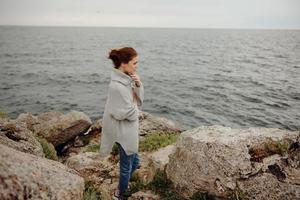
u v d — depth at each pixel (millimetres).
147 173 5367
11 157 2748
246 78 46188
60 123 9406
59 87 36281
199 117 24203
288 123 22484
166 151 5727
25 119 10148
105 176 5488
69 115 9797
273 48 131125
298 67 63219
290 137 4379
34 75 45594
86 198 4070
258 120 23234
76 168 5695
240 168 3941
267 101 29547
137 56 3932
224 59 81438
